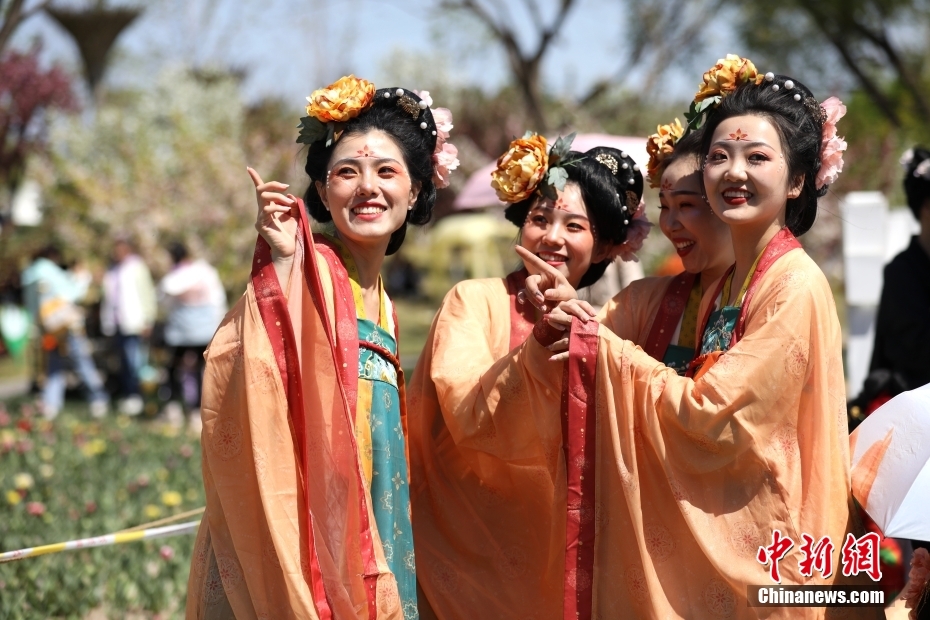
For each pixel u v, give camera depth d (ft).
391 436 26.22
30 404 85.46
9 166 167.43
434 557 27.86
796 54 132.87
